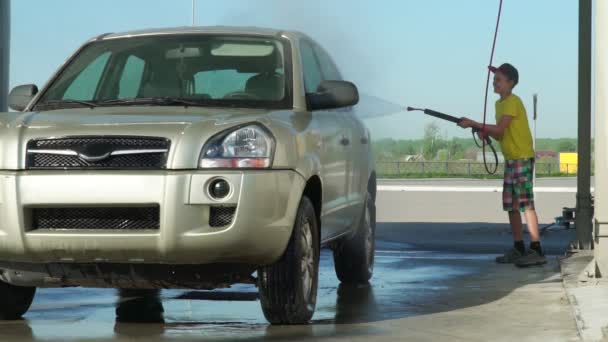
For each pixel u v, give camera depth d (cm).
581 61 1939
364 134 1491
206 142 1055
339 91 1227
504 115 1802
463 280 1576
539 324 1141
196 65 1261
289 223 1091
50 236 1055
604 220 1447
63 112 1147
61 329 1125
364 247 1510
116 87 1259
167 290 1455
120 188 1040
